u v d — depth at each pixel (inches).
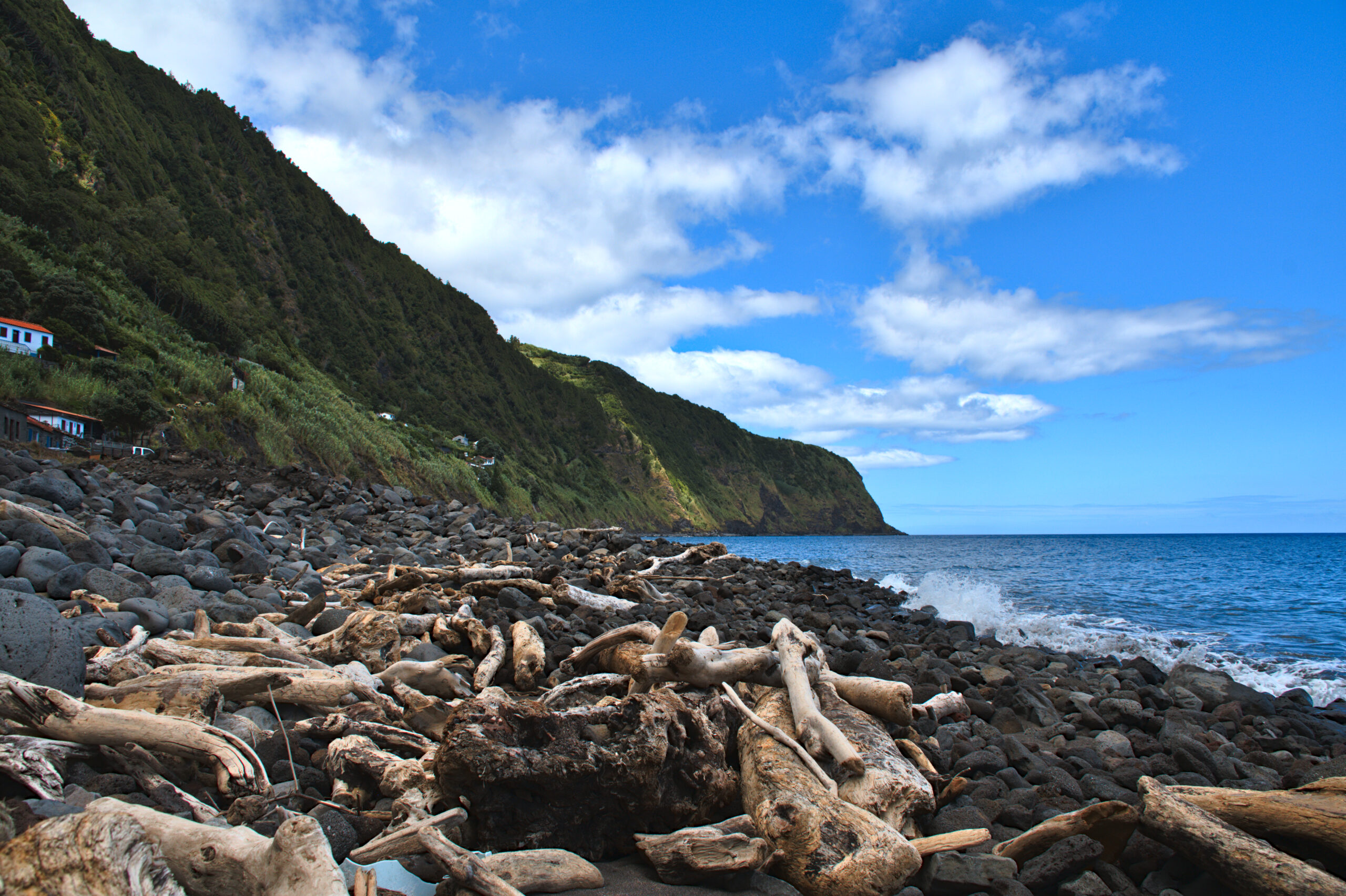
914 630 498.9
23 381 1371.8
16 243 2089.1
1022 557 1889.8
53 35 4087.1
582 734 132.4
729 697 163.5
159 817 95.5
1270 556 1915.6
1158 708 301.9
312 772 136.3
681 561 664.4
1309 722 286.8
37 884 74.7
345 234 6254.9
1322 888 110.1
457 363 6161.4
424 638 231.8
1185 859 131.0
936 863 124.7
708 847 117.9
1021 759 190.7
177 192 4345.5
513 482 4409.5
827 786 135.6
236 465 836.0
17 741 115.3
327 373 4340.6
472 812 122.8
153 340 2121.1
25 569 231.9
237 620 243.1
